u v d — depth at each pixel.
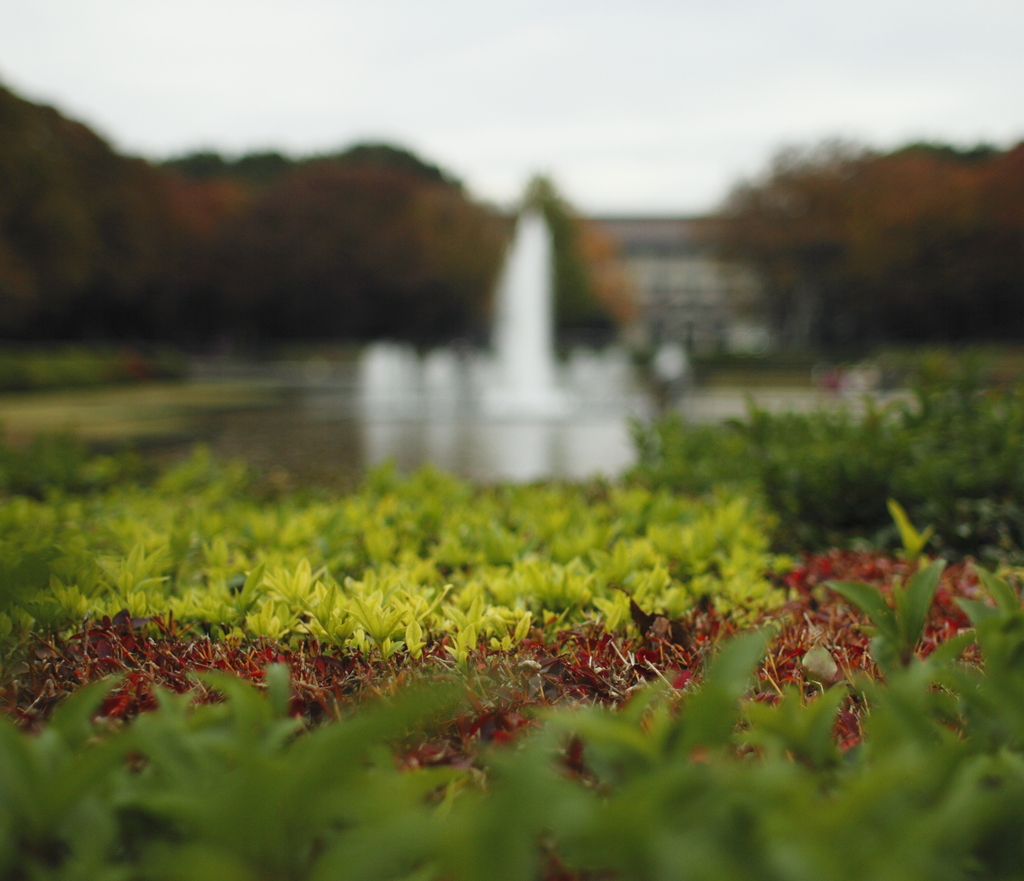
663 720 1.29
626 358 47.91
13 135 31.55
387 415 18.94
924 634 2.48
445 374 35.97
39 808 1.11
